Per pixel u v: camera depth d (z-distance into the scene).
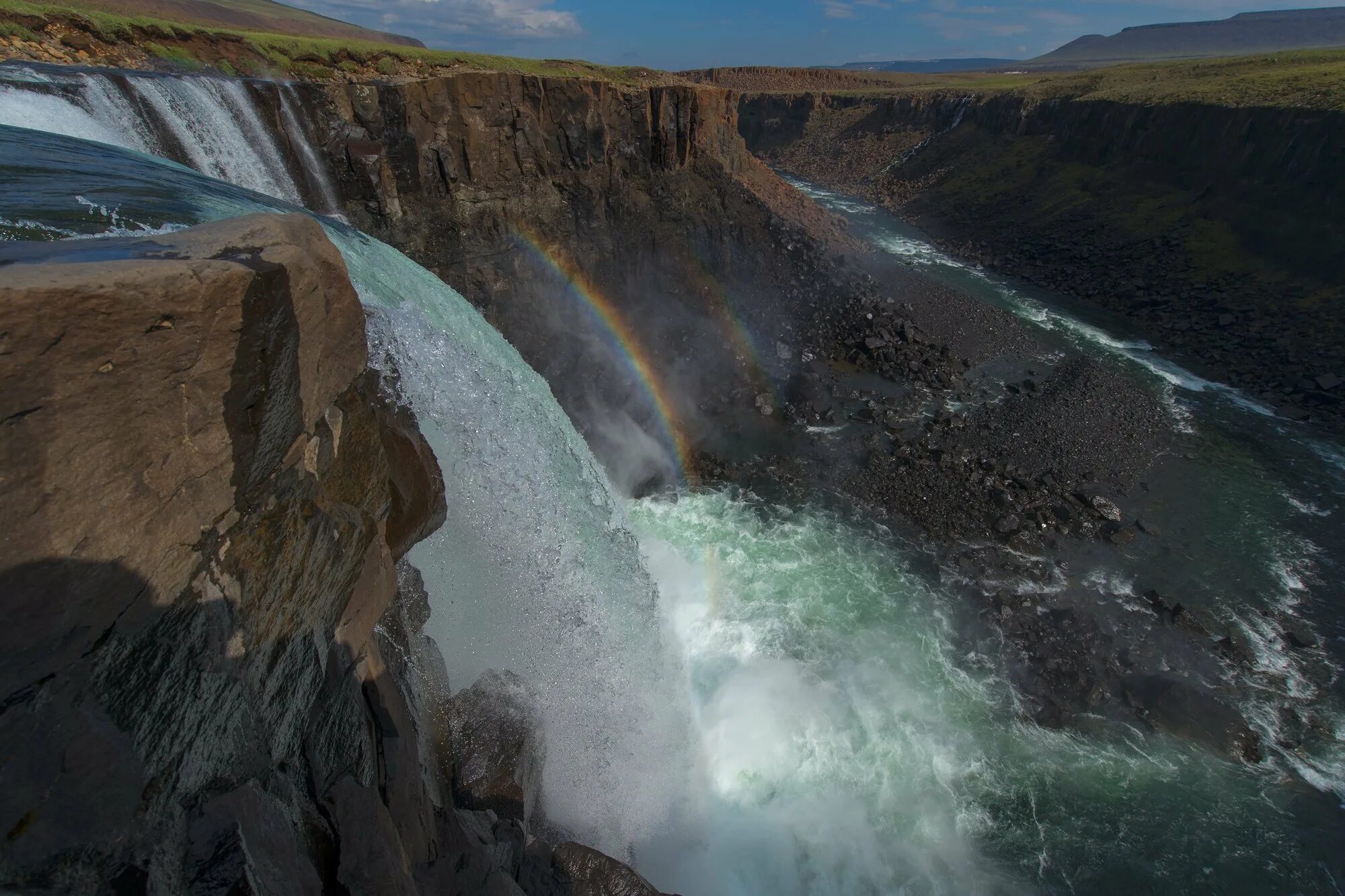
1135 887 14.45
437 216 31.58
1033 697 18.59
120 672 3.85
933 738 17.50
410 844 6.80
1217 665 19.58
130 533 3.92
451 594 12.22
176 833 3.92
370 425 7.19
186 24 27.91
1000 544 24.17
